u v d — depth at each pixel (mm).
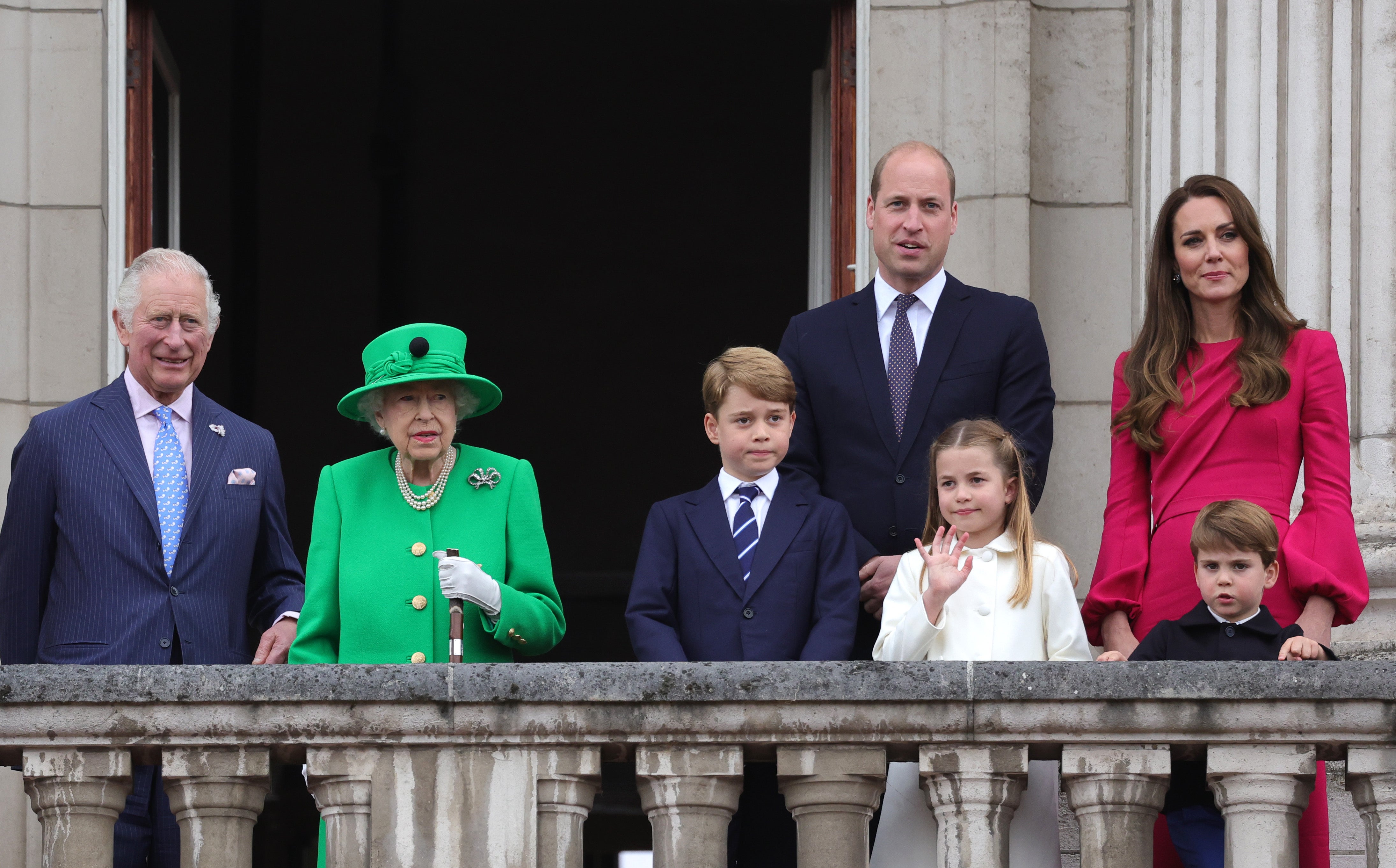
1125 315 27781
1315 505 18344
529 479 19344
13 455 20781
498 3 54188
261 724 15281
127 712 15328
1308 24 25641
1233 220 19047
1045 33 28359
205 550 19141
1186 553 18562
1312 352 18969
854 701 15352
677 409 57062
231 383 56219
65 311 26984
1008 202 27438
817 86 30234
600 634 53781
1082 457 27422
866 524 20219
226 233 56156
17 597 19047
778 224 57281
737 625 18656
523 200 57375
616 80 56281
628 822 36750
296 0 53531
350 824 15211
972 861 15273
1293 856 15266
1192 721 15305
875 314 21047
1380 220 24953
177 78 30500
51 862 15305
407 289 57188
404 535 18781
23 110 27344
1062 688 15312
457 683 15250
